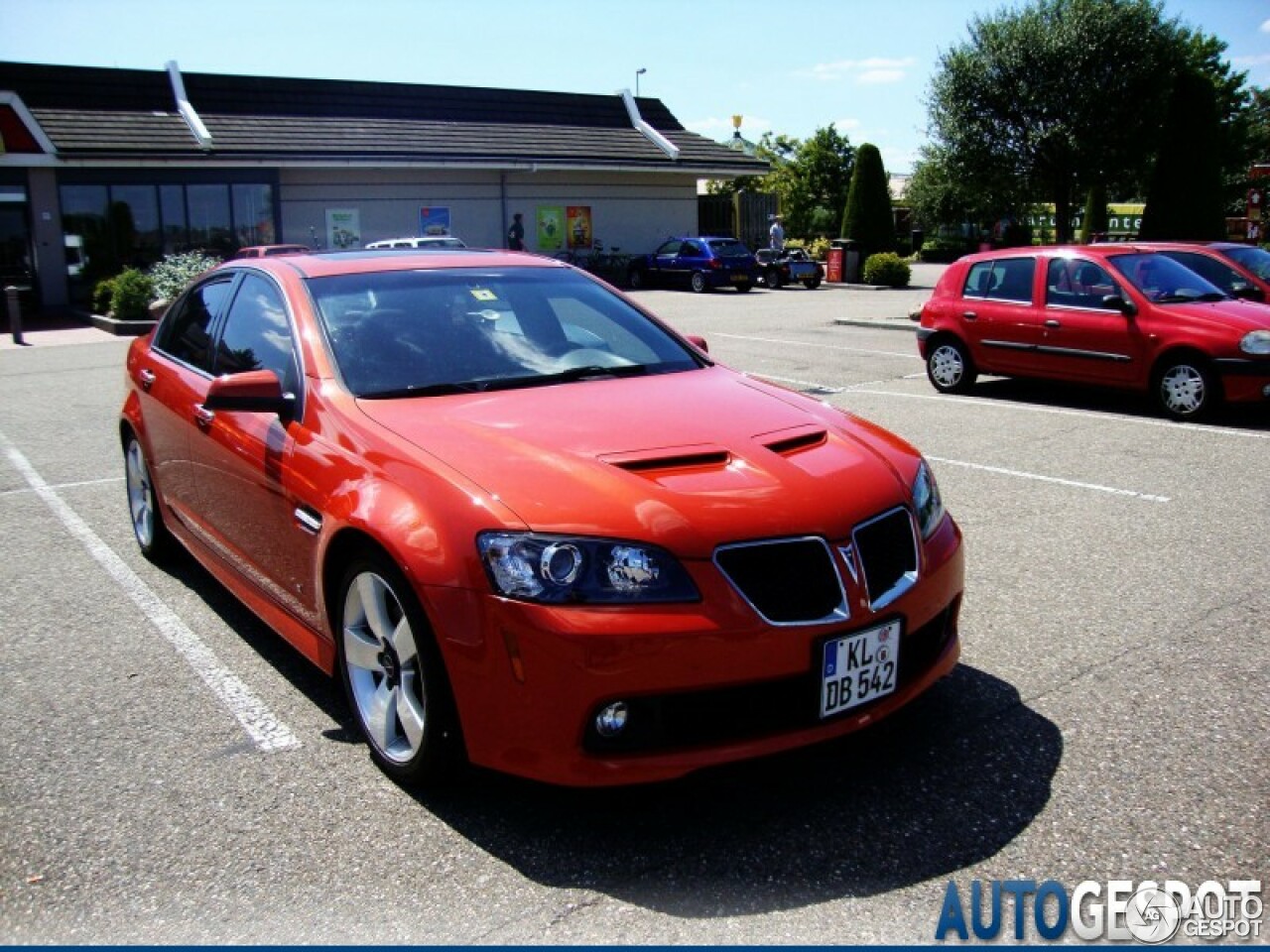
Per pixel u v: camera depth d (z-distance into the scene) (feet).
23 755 11.42
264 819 10.11
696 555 9.27
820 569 9.71
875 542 10.25
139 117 80.07
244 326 14.62
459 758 10.06
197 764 11.19
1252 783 10.53
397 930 8.48
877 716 10.12
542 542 9.25
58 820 10.12
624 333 14.53
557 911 8.70
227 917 8.67
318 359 12.58
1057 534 19.22
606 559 9.18
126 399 18.30
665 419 11.41
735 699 9.39
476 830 9.89
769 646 9.27
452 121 96.78
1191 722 11.84
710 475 10.11
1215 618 14.97
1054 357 32.73
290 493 11.89
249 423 13.23
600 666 8.94
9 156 71.46
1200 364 29.22
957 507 21.15
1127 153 87.56
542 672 9.07
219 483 14.05
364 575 10.62
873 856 9.43
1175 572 16.96
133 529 20.11
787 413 12.16
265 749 11.51
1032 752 11.21
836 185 182.50
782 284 93.97
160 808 10.32
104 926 8.58
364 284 13.96
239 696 12.87
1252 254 36.06
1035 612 15.33
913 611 10.33
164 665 13.82
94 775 10.96
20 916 8.70
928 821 9.96
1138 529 19.45
